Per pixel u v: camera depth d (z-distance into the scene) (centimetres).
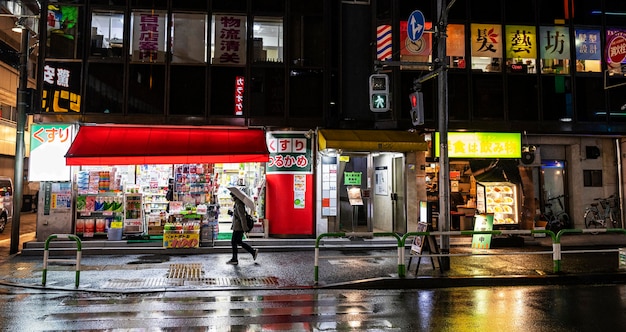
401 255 949
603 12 1574
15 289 865
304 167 1419
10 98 2581
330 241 1389
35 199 2900
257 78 1409
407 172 1461
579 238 1484
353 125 1455
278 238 1393
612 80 1554
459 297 831
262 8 1427
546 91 1527
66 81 1321
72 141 1293
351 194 1499
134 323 646
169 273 1002
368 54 1509
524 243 1451
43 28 1320
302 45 1438
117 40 1359
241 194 1131
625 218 1568
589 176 1593
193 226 1280
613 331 618
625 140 1581
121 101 1340
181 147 1276
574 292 876
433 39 1474
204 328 623
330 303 777
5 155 2658
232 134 1350
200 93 1379
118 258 1194
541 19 1545
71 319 665
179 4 1387
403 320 668
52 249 1229
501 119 1501
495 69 1510
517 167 1526
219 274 995
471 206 1537
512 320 671
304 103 1423
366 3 1522
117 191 1339
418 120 1071
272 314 698
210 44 1391
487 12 1520
